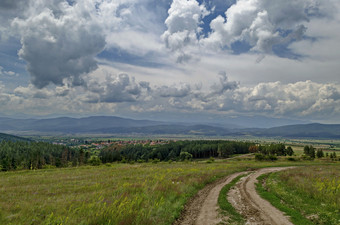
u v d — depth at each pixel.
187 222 12.67
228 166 52.12
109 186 23.50
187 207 15.97
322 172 32.03
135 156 165.88
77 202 15.45
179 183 23.86
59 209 13.68
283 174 32.38
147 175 31.95
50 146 162.75
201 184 25.44
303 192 19.59
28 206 14.47
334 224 12.01
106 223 11.20
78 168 53.03
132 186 21.58
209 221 12.79
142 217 12.17
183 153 139.88
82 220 11.37
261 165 56.75
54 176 34.94
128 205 13.95
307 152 127.00
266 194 20.09
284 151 136.38
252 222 12.52
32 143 165.12
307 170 36.50
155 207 14.41
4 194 19.59
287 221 12.66
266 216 13.58
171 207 15.08
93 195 17.61
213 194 20.52
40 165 102.44
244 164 61.41
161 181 25.03
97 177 32.34
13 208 14.05
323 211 14.15
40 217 12.34
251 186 24.78
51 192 20.45
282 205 16.06
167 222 12.30
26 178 32.41
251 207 15.70
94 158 92.44
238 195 19.89
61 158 136.50
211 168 45.94
